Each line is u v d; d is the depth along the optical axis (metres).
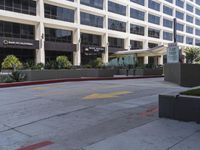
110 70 26.03
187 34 88.94
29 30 43.03
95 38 54.69
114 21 58.22
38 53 43.28
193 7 92.94
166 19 77.56
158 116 7.41
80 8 49.69
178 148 5.04
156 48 38.53
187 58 47.22
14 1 40.03
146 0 68.12
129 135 5.92
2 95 12.73
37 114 8.36
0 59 39.34
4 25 39.44
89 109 8.88
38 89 15.13
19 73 19.28
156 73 31.70
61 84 18.33
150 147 5.13
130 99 10.79
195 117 6.66
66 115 8.13
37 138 6.08
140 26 66.81
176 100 6.96
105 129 6.52
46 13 44.66
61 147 5.41
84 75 24.48
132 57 33.84
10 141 5.93
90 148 5.25
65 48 47.56
